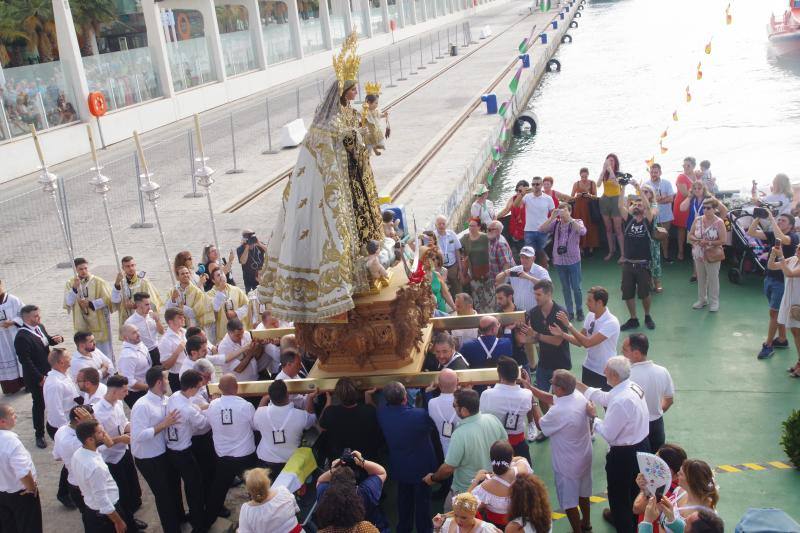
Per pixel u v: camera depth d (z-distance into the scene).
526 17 89.50
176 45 39.47
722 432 9.83
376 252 7.81
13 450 7.47
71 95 31.25
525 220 15.22
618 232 15.78
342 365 8.16
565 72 53.66
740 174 27.84
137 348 9.53
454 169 24.17
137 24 42.22
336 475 6.14
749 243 14.08
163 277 16.36
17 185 26.58
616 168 15.61
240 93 45.00
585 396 7.94
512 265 12.76
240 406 7.96
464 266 13.02
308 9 57.25
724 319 13.04
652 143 33.59
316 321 7.57
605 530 8.07
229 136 33.53
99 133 32.28
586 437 7.64
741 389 10.84
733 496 8.48
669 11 82.06
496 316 9.44
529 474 5.93
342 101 7.63
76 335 9.34
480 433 7.15
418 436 7.42
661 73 48.88
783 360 11.53
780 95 39.16
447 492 8.64
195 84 41.06
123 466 8.16
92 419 7.23
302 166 7.52
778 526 6.45
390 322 7.90
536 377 10.48
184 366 8.98
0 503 7.60
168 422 7.72
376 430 7.73
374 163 25.98
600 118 39.22
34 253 18.73
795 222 13.34
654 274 14.16
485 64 51.19
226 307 11.14
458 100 38.28
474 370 8.10
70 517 8.52
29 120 28.88
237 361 9.40
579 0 92.69
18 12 33.50
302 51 53.88
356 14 64.75
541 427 7.75
